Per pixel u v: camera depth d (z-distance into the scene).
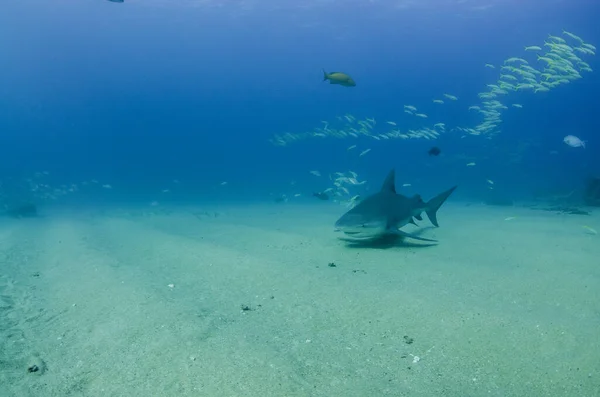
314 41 73.56
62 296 4.81
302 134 26.67
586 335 3.13
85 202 21.95
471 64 106.94
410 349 3.16
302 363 2.98
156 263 6.21
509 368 2.80
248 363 2.98
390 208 7.21
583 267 5.33
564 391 2.51
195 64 99.25
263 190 28.67
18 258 6.98
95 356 3.25
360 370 2.88
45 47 78.19
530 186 23.53
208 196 25.02
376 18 50.06
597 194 14.85
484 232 8.32
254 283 5.09
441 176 28.50
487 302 4.03
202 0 40.06
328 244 7.46
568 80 11.54
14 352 3.38
